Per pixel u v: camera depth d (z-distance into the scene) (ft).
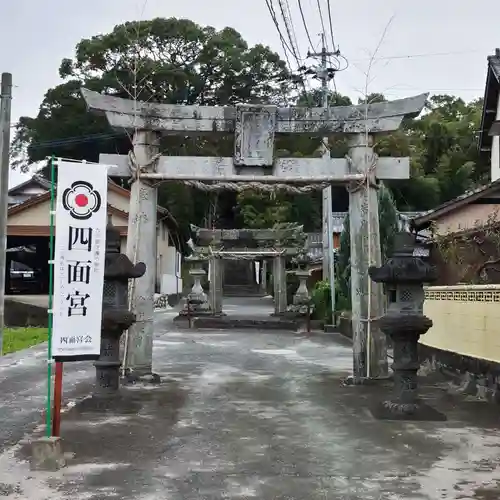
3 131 50.55
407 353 29.14
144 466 21.11
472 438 24.98
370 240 38.52
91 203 23.45
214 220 156.56
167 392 35.65
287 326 87.61
